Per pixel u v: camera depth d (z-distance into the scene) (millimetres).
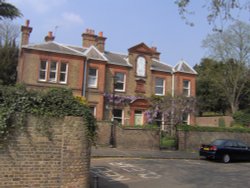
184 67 37938
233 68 48438
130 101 34219
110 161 19391
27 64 30516
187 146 27328
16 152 9477
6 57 37281
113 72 34406
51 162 9914
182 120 33406
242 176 16641
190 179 15203
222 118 46062
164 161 20953
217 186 13844
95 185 10945
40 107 9922
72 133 10250
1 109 9344
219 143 22969
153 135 26141
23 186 9492
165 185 13734
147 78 35875
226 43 47312
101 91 32969
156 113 33156
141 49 35906
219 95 53625
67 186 10031
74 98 10805
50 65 31359
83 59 32625
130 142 25312
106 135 24719
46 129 9930
